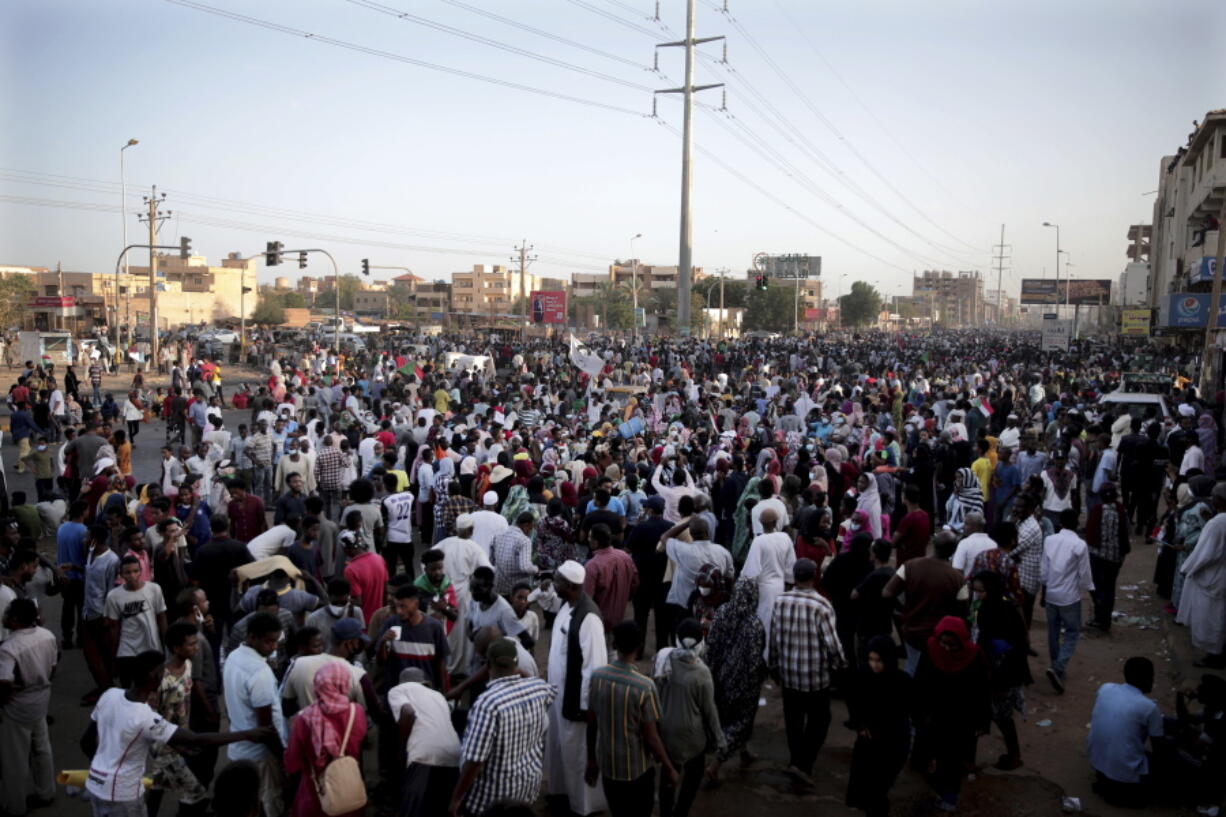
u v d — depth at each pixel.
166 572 8.70
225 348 60.12
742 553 12.01
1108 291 125.69
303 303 166.62
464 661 8.23
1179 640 10.23
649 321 123.38
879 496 13.16
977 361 53.81
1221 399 21.75
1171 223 60.78
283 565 7.76
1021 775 7.46
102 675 8.08
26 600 6.74
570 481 12.57
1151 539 15.20
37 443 16.69
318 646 6.25
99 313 91.06
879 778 6.36
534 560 10.00
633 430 18.62
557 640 6.95
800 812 6.86
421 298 189.50
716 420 21.30
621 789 5.90
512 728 5.46
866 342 82.38
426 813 5.69
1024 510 9.30
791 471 14.05
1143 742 6.95
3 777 6.62
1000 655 7.41
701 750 6.31
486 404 22.23
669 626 9.47
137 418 24.70
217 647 8.59
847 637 8.61
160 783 5.74
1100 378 37.69
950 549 7.69
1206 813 6.82
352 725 5.46
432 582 7.80
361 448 15.96
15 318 67.06
